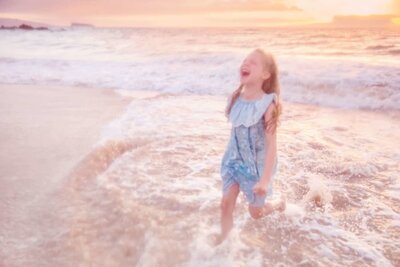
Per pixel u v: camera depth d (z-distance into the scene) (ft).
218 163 14.40
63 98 28.53
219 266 7.84
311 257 8.46
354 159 15.25
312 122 22.24
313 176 13.51
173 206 10.66
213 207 10.62
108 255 8.34
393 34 144.15
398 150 16.51
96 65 47.93
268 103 8.68
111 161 14.62
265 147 8.95
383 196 12.01
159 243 8.68
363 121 22.59
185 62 46.55
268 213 10.02
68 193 11.43
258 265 7.98
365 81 31.42
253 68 8.75
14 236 9.00
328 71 35.35
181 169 13.73
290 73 35.27
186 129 19.27
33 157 14.53
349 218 10.51
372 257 8.54
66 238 8.97
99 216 10.04
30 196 11.17
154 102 27.22
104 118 21.24
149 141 17.11
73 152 15.12
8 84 37.06
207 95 31.73
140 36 160.04
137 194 11.47
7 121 20.43
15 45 97.71
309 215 10.58
